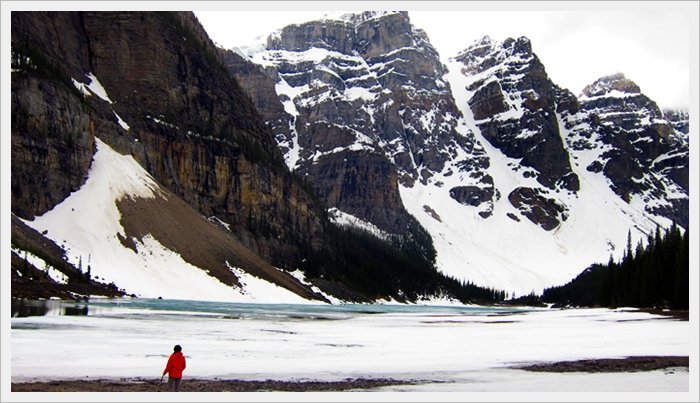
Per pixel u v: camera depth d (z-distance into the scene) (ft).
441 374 146.10
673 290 429.38
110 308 296.71
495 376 143.74
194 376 136.56
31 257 364.79
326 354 176.86
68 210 454.81
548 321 356.18
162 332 207.82
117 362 146.51
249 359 161.79
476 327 301.63
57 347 161.17
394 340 222.69
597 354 182.29
